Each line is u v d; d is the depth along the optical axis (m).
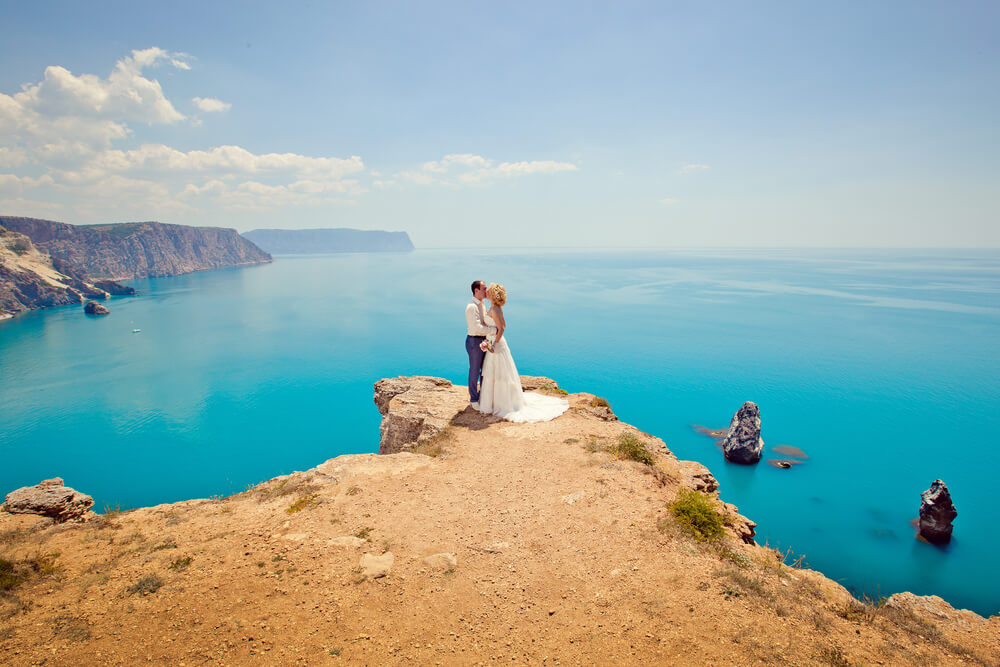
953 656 4.64
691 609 5.22
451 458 10.30
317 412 106.12
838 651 4.54
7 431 94.56
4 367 141.88
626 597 5.54
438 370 138.88
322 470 9.77
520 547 6.76
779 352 138.50
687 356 136.38
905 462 66.38
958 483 60.00
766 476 57.22
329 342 174.62
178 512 8.13
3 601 5.39
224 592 5.64
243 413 105.62
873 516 48.59
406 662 4.64
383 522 7.54
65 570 6.18
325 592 5.71
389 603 5.55
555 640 4.92
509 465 9.76
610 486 8.55
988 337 154.50
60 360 149.88
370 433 93.88
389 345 169.12
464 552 6.66
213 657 4.59
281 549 6.67
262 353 159.62
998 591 36.94
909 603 5.96
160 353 159.50
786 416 88.06
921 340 150.88
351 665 4.58
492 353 13.17
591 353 142.25
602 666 4.50
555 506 7.90
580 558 6.43
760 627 4.89
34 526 8.16
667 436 73.94
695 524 7.15
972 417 86.38
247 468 78.44
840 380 111.62
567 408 13.54
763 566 6.37
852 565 40.47
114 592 5.59
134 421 100.44
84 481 73.56
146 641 4.77
